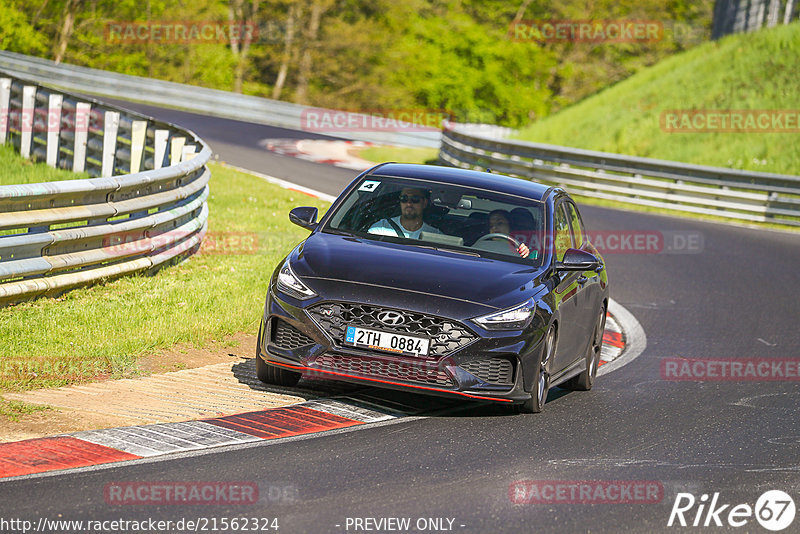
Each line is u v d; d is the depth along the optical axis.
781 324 45.31
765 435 26.64
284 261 26.64
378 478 19.98
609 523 18.53
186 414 23.80
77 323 30.19
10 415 22.20
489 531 17.48
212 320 32.91
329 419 24.34
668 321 44.69
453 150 111.31
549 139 129.38
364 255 26.17
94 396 24.56
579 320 29.30
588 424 26.27
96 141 62.03
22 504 17.06
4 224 30.44
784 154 106.38
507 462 21.94
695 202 86.94
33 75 145.38
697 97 124.25
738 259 63.97
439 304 24.50
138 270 37.38
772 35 130.12
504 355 24.62
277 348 25.33
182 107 140.88
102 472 19.09
